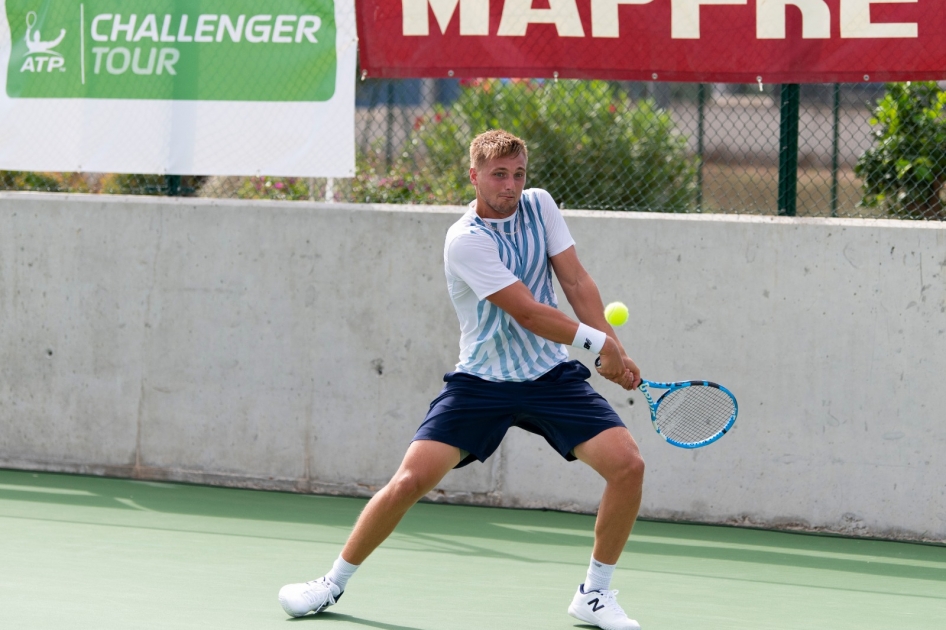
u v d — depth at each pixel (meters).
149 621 12.58
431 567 15.88
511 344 12.34
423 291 19.97
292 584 13.58
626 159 27.73
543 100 28.20
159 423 21.28
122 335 21.36
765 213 20.09
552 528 18.55
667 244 18.89
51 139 21.77
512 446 19.88
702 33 19.06
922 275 17.89
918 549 17.69
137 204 21.17
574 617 13.08
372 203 21.67
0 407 22.00
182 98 21.17
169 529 17.94
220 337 20.92
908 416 18.03
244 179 24.00
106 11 21.42
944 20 18.20
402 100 24.83
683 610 13.88
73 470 21.77
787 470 18.56
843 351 18.25
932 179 20.39
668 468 19.11
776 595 14.83
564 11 19.50
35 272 21.67
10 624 12.36
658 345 18.98
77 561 15.68
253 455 20.89
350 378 20.39
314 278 20.45
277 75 20.72
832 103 20.59
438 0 19.97
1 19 21.89
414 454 12.35
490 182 12.15
